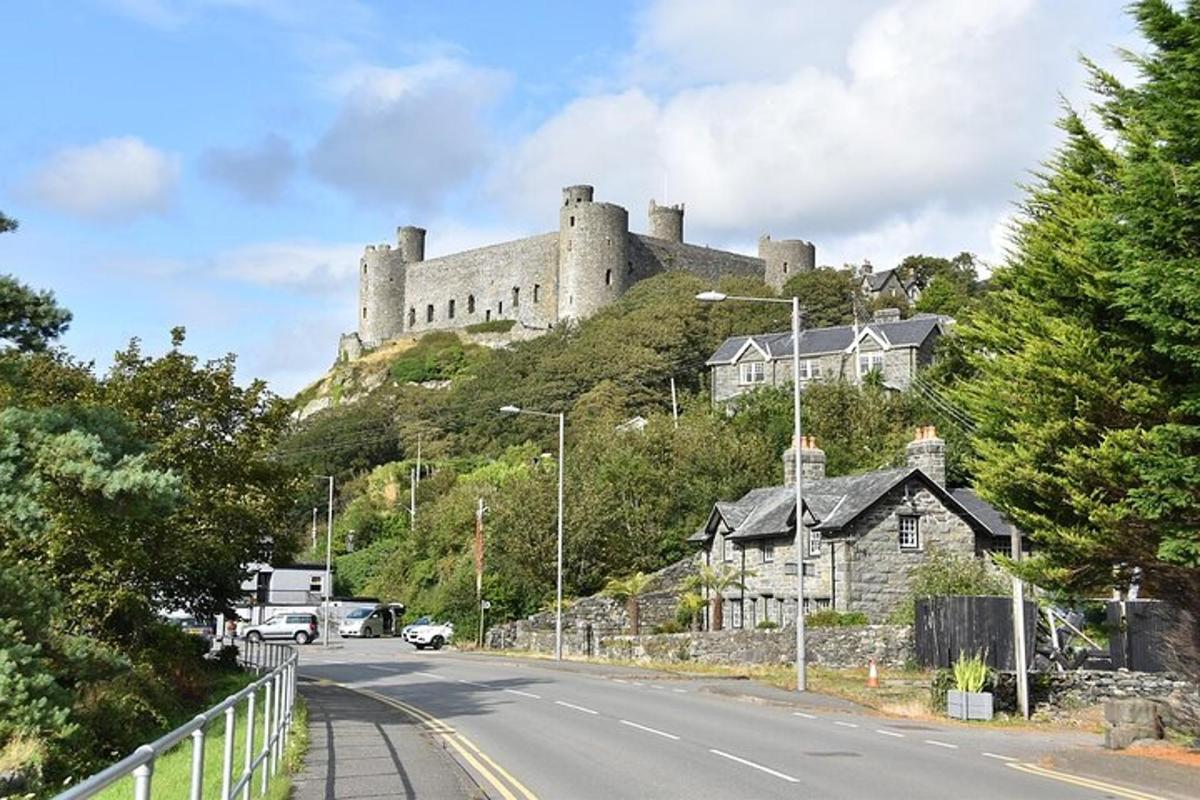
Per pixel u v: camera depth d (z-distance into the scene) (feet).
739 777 54.60
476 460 333.21
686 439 236.02
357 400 428.15
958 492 173.17
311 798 46.44
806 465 177.06
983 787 52.44
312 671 140.26
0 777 52.19
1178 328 53.26
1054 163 66.54
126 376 106.83
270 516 112.27
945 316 298.15
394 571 284.00
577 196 477.77
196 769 27.07
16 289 73.67
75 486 64.85
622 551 206.80
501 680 123.54
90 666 70.90
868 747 67.62
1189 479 54.70
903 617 137.18
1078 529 61.93
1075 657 103.50
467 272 524.93
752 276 492.13
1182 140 54.70
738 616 171.32
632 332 358.02
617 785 51.88
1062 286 61.93
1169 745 65.51
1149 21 57.11
